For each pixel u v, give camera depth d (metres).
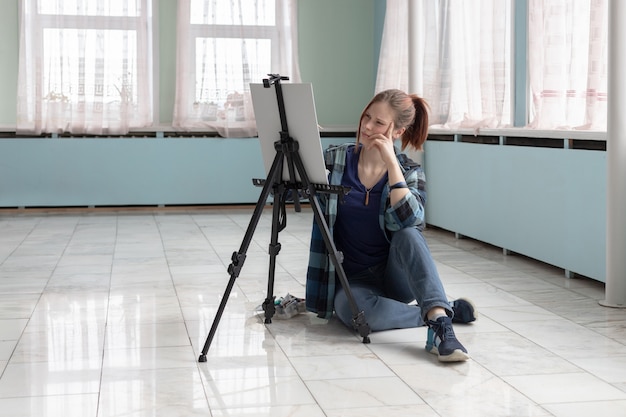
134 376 2.64
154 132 7.41
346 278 3.00
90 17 7.07
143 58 7.18
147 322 3.35
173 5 7.45
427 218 6.27
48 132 7.11
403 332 3.16
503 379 2.60
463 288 4.02
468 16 5.59
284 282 4.18
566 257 4.30
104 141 7.24
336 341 3.04
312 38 7.85
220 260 4.86
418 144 3.13
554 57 4.51
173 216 7.04
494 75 5.18
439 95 5.95
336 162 3.13
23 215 7.04
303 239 5.71
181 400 2.41
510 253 5.09
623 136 3.56
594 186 4.02
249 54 7.36
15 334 3.16
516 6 5.14
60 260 4.85
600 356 2.86
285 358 2.83
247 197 7.50
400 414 2.29
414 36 6.05
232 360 2.81
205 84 7.30
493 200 5.15
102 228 6.27
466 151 5.52
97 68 7.10
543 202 4.53
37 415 2.29
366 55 7.95
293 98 2.82
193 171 7.40
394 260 3.05
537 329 3.22
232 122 7.37
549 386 2.53
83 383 2.57
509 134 4.85
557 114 4.55
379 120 2.97
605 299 3.68
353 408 2.34
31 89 7.07
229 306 3.63
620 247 3.60
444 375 2.64
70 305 3.66
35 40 7.02
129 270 4.53
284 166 2.97
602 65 4.09
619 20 3.51
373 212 3.08
